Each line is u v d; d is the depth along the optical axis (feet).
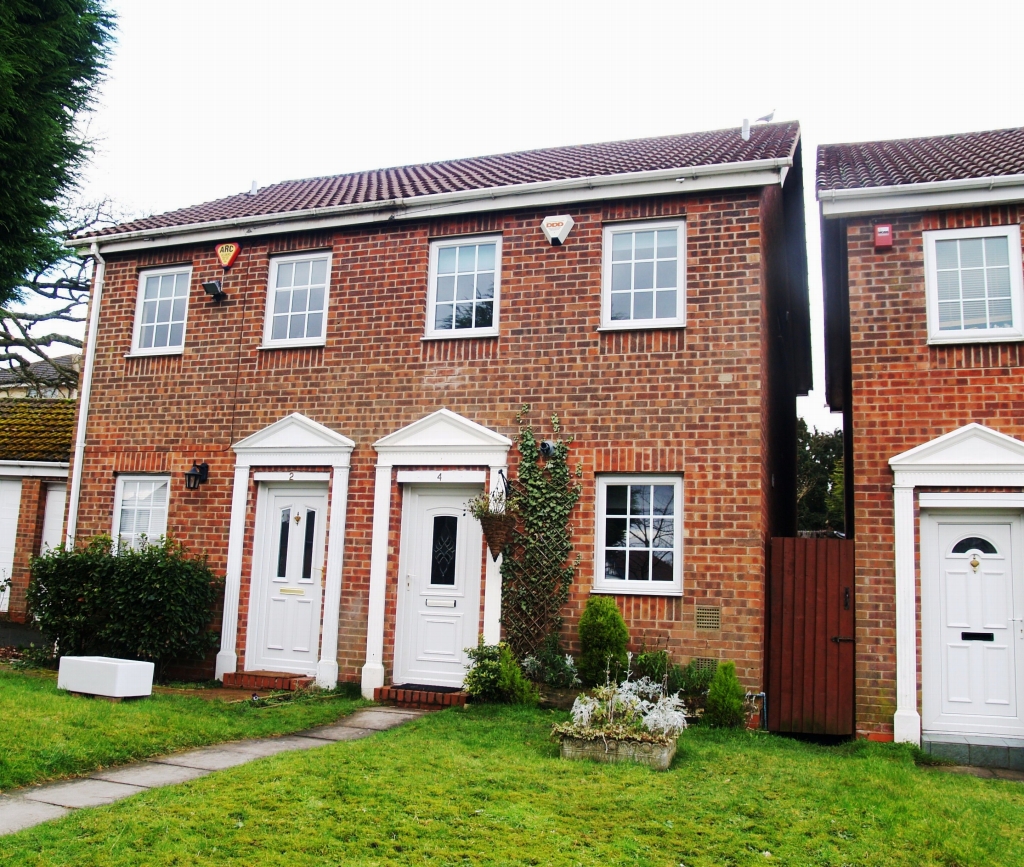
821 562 32.68
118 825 18.60
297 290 41.63
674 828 19.90
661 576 34.01
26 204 31.99
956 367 31.99
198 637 38.83
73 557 39.06
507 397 36.68
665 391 34.60
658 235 36.17
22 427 58.23
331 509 38.34
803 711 31.91
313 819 19.38
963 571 31.50
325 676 37.09
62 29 32.45
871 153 42.34
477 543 36.83
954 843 19.53
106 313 44.50
